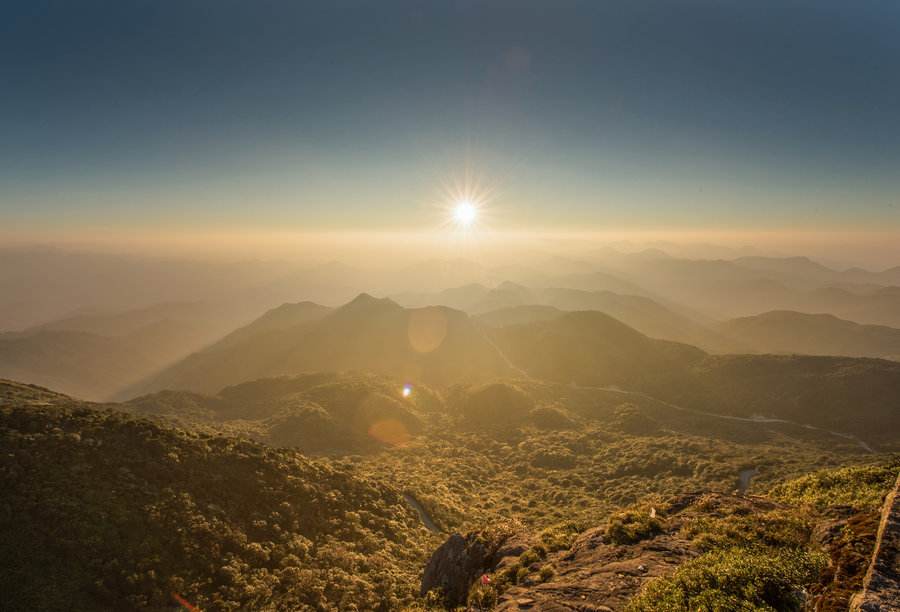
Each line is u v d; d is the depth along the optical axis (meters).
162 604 30.17
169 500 38.06
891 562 8.95
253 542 37.75
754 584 10.55
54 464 37.09
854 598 8.40
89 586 29.42
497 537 23.09
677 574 12.30
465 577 22.09
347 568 38.31
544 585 14.72
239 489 43.44
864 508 16.27
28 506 32.53
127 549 32.53
